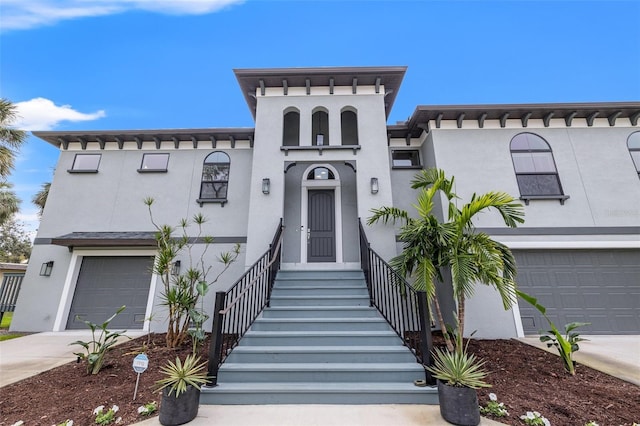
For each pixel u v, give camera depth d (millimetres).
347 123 9016
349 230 7910
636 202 7387
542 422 2953
